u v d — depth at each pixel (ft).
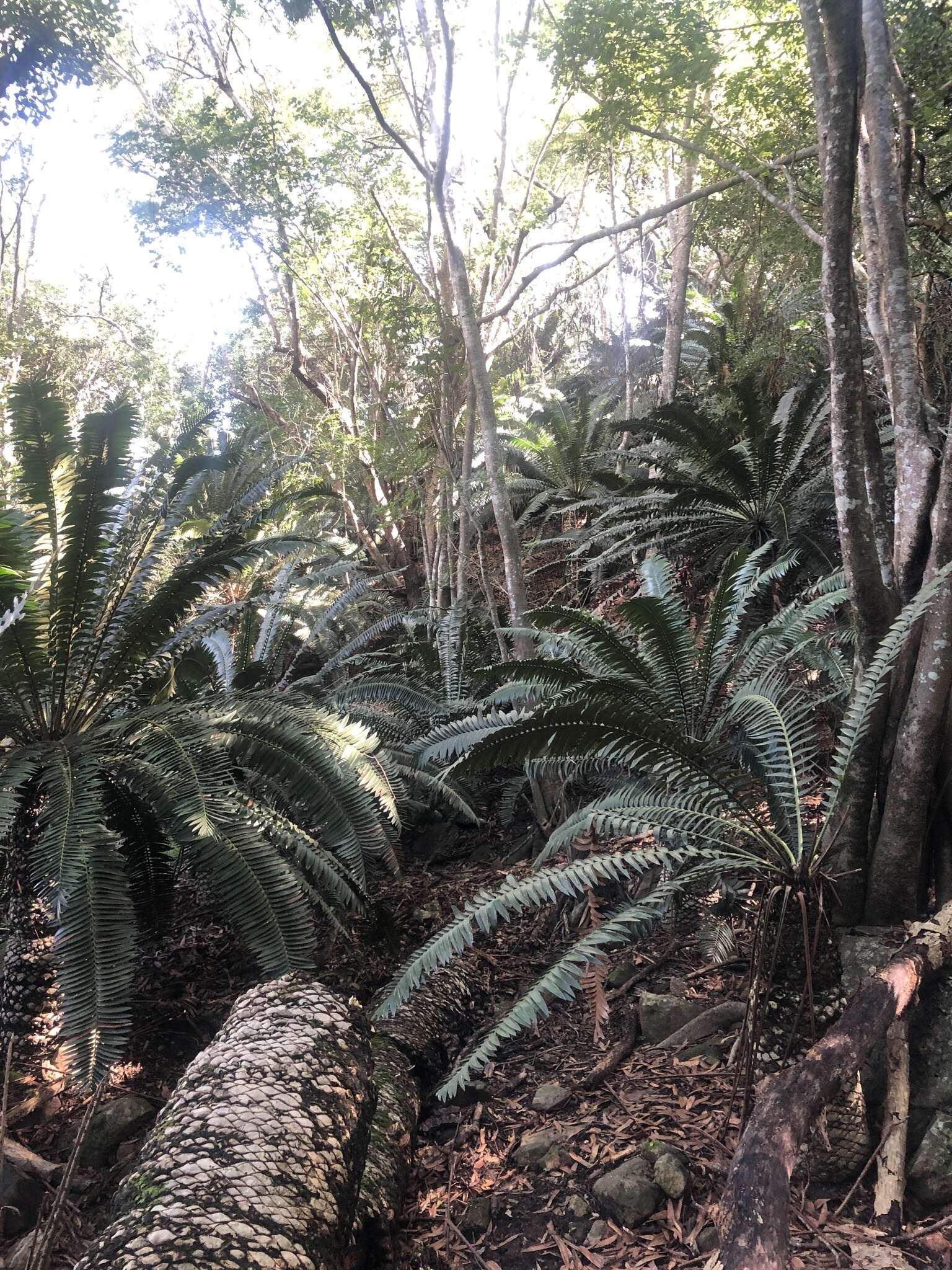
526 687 11.95
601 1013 8.63
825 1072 5.53
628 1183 6.66
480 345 15.05
